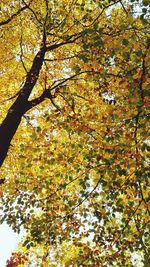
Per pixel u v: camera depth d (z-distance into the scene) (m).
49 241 10.53
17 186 10.48
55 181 10.74
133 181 9.45
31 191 10.49
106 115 9.49
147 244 9.66
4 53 13.27
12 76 13.90
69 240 10.55
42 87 13.03
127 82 8.43
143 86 8.17
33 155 10.45
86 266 10.10
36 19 11.51
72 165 9.94
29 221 10.55
